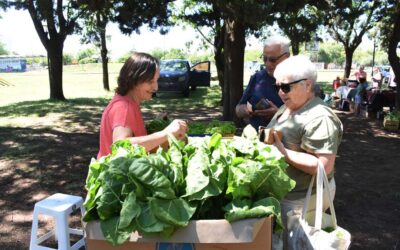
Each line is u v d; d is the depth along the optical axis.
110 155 1.96
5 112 13.45
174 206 1.67
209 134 3.44
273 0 7.86
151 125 3.05
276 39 3.39
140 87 2.58
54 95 17.41
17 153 7.55
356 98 14.14
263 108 3.36
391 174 6.66
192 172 1.76
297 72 2.32
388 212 4.96
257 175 1.78
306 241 2.06
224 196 1.81
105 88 22.84
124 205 1.65
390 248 4.04
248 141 2.03
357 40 25.64
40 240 3.23
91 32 19.94
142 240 1.67
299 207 2.39
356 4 21.59
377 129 11.13
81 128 10.54
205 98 18.56
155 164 1.73
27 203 5.11
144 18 10.55
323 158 2.22
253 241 1.70
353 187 5.93
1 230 4.35
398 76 12.35
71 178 6.10
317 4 9.86
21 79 32.75
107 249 1.75
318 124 2.25
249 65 50.34
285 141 2.37
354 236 4.29
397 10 12.69
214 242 1.65
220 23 15.28
